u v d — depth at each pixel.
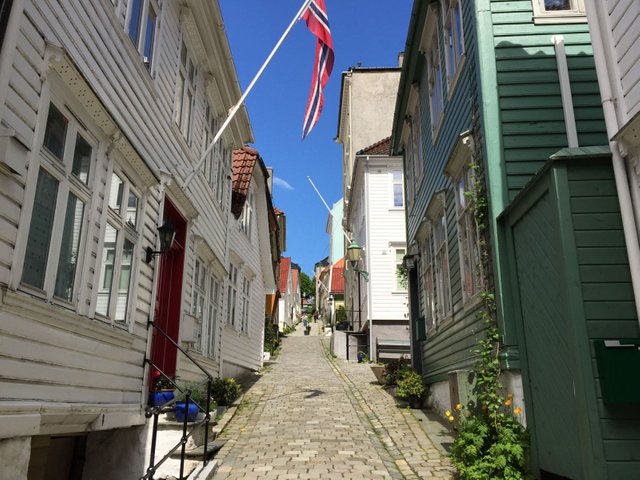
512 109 7.16
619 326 4.78
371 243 21.56
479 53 7.39
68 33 4.90
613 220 5.00
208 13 9.48
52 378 4.55
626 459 4.47
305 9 9.03
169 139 8.24
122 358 6.17
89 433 6.70
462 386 7.15
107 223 5.79
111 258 5.93
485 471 5.59
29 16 4.22
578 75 7.31
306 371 18.03
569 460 4.95
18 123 4.05
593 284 4.88
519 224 6.30
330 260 44.12
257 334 18.64
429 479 6.21
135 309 6.56
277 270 25.42
